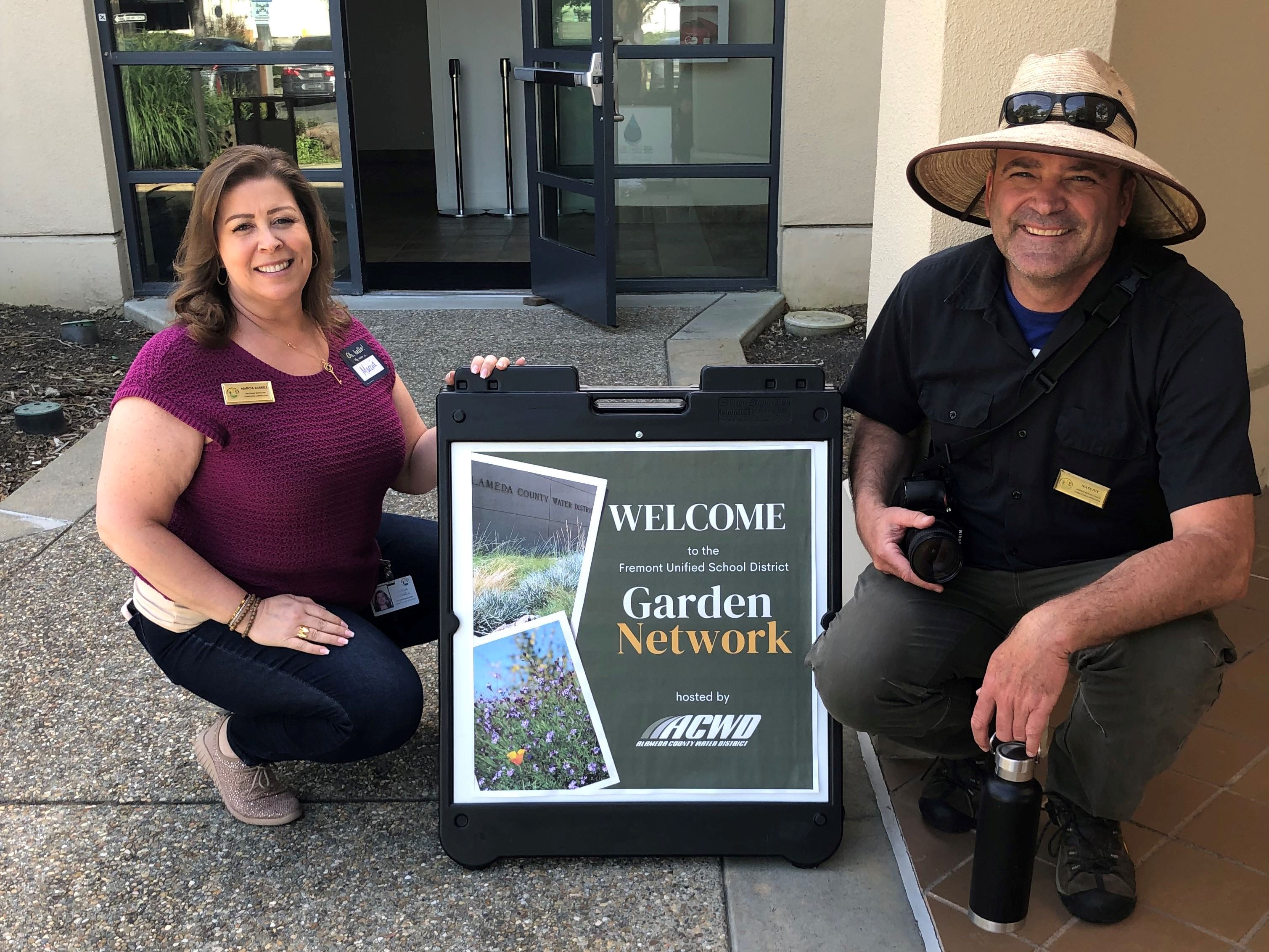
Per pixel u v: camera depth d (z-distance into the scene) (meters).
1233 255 3.59
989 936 1.96
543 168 6.25
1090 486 2.04
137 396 2.04
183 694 2.86
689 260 6.74
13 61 6.02
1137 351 1.96
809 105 6.19
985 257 2.14
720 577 2.19
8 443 4.64
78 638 3.13
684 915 2.09
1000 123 2.07
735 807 2.18
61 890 2.16
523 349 5.52
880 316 2.29
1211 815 2.29
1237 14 3.28
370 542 2.42
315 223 2.25
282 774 2.53
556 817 2.18
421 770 2.54
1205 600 1.83
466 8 9.30
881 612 2.08
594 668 2.19
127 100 6.26
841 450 2.17
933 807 2.24
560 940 2.03
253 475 2.14
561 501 2.18
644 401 4.62
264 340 2.20
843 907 2.09
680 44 6.32
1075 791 2.05
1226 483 1.87
